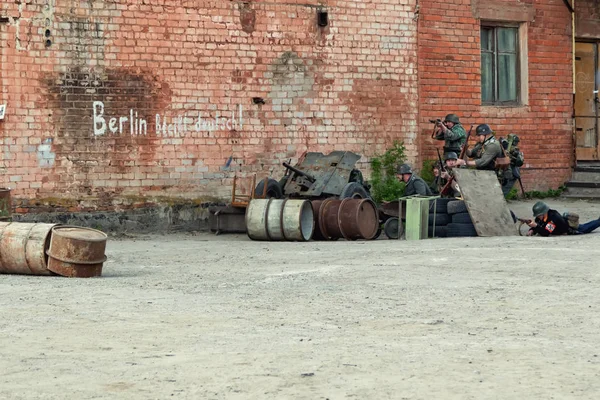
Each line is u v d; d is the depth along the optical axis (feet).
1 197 65.05
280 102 82.53
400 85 87.45
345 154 79.15
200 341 32.32
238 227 76.54
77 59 75.56
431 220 71.41
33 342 32.24
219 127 80.28
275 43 82.28
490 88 93.45
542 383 26.18
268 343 31.89
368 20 85.97
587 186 94.12
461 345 31.24
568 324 34.65
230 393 25.54
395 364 28.58
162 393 25.63
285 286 45.14
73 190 75.36
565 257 53.36
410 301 40.14
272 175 82.23
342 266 52.21
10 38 73.41
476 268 49.78
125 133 77.05
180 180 78.95
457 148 81.71
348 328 34.53
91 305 39.83
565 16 96.48
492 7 91.81
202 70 79.61
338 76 84.84
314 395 25.21
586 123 99.66
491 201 71.87
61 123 75.00
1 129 73.00
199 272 51.37
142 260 58.39
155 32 77.92
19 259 50.55
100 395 25.49
